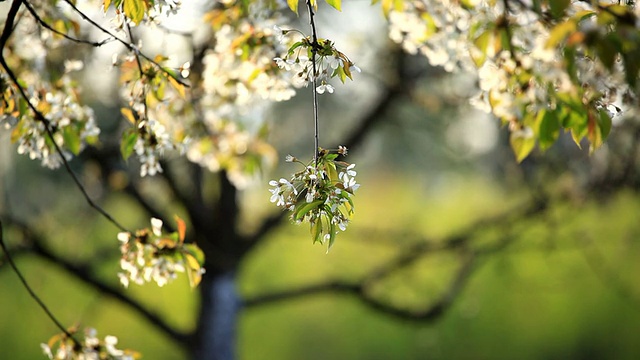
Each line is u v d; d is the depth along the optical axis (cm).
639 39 207
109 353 322
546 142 282
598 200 846
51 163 337
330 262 1523
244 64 359
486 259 1035
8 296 1308
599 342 1569
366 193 2080
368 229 977
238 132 531
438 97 754
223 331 843
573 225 1051
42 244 783
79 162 809
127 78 342
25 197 945
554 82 278
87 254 983
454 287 943
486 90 302
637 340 1552
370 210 1752
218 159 542
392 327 1561
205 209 802
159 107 361
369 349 1579
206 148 520
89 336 322
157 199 985
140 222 1017
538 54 275
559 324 1548
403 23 352
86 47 473
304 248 1530
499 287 1478
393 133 1048
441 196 2119
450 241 921
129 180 732
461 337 1512
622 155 771
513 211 904
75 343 320
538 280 1387
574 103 273
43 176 909
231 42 379
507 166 910
